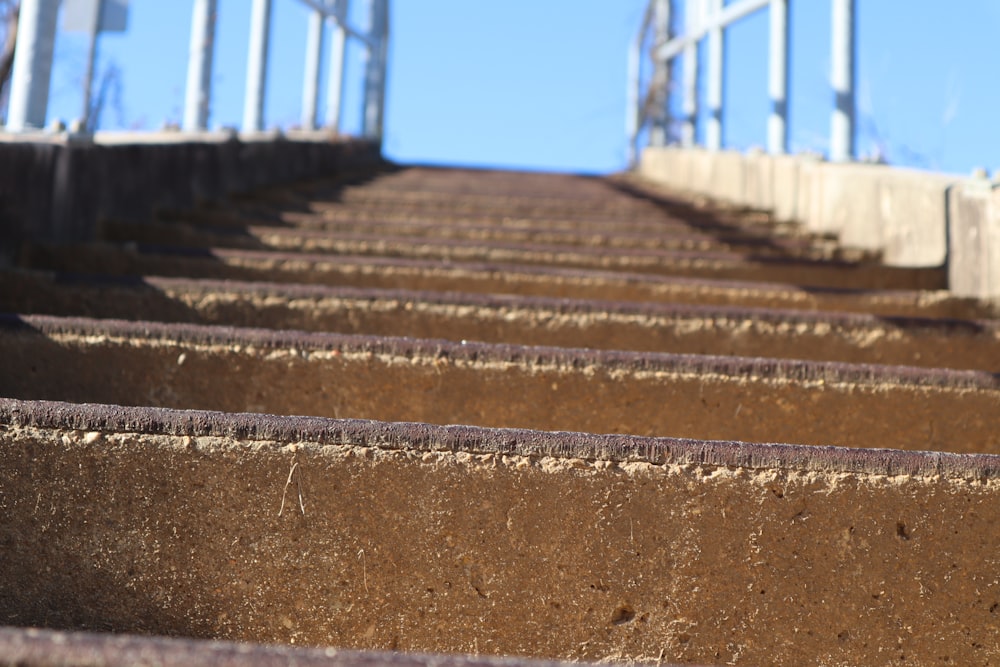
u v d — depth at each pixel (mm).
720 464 1572
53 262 3561
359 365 2262
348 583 1543
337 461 1549
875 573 1557
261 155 7297
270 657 1001
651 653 1542
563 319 2924
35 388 2262
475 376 2252
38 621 1516
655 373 2256
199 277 3533
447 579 1549
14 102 4066
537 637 1545
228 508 1541
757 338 2959
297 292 2939
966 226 4047
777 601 1551
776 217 6484
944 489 1569
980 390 2291
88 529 1529
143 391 2273
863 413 2283
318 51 9758
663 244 4914
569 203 6773
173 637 1522
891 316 3031
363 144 11422
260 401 2273
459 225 4996
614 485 1560
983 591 1557
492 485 1557
